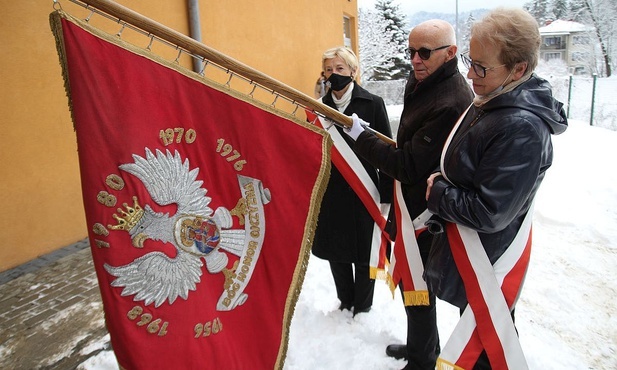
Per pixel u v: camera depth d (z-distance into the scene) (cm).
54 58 411
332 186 263
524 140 142
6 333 295
